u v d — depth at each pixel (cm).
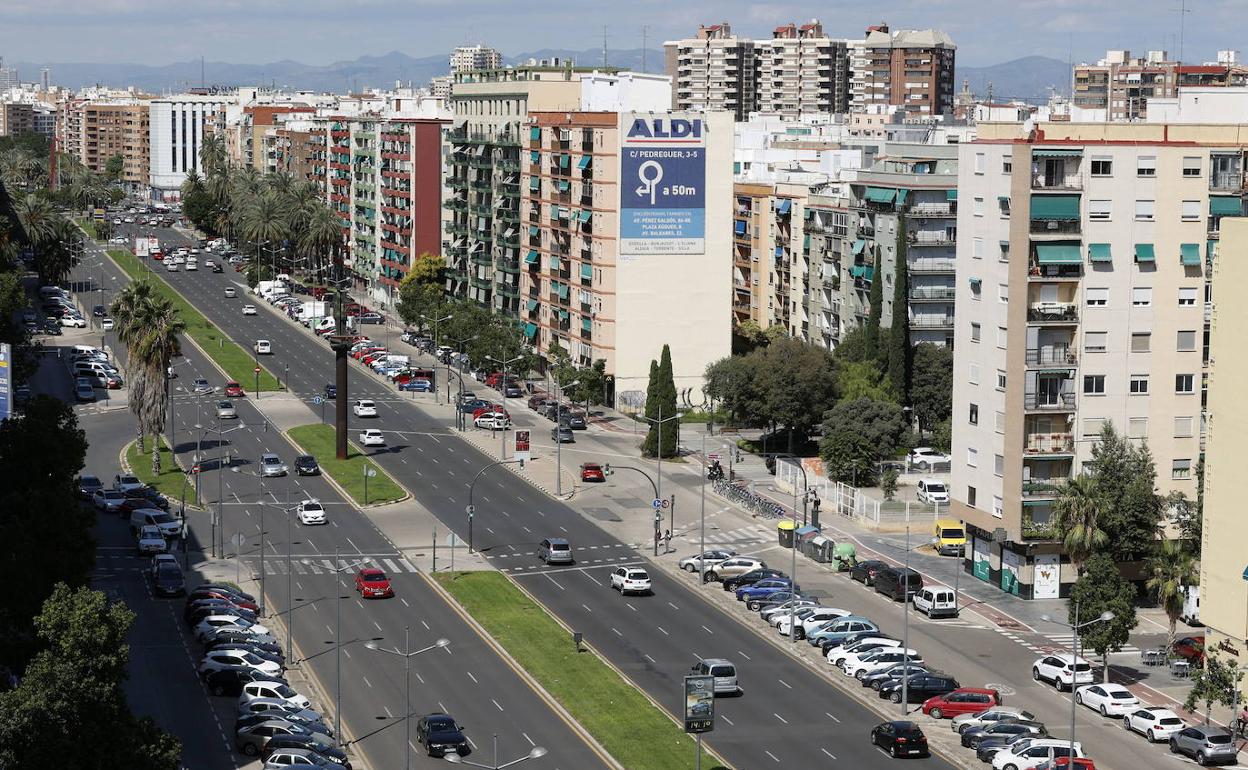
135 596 16962
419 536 19712
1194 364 17438
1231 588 13688
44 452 14962
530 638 15688
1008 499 17375
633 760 12519
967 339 18025
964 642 15950
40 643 12125
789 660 15288
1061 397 17275
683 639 15850
